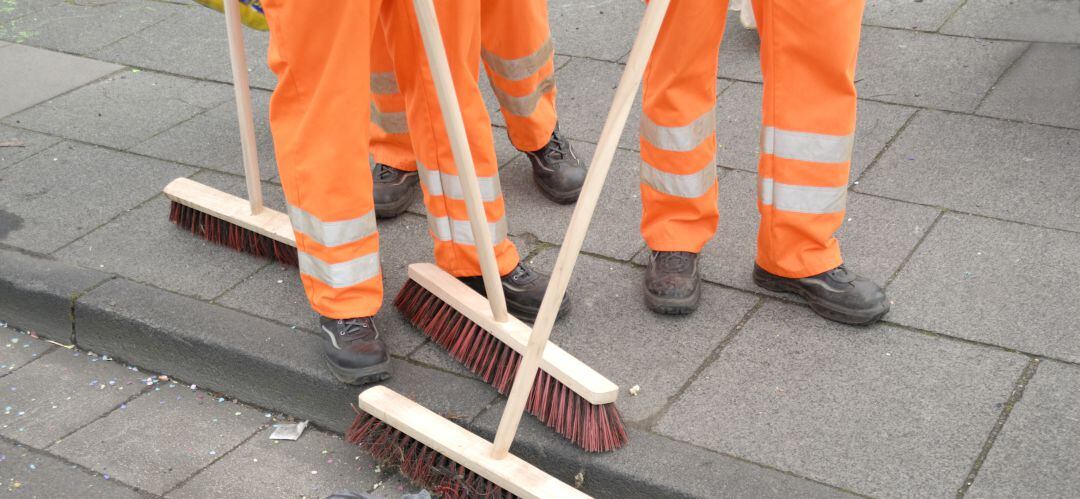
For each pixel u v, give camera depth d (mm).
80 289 3051
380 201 3252
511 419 2213
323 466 2588
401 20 2432
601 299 2846
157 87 4258
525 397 2193
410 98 2568
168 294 3008
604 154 1991
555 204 3326
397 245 3180
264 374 2762
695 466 2275
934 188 3164
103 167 3711
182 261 3182
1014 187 3127
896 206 3100
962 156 3311
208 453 2652
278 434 2711
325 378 2646
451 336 2674
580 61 4199
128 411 2826
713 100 2639
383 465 2514
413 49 2477
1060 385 2391
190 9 4945
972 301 2686
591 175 2008
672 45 2496
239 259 3182
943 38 4059
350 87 2326
